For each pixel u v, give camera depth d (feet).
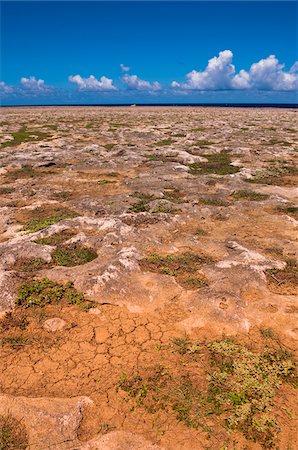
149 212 45.55
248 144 103.81
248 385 20.15
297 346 23.27
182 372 21.11
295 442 17.22
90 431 17.99
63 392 19.89
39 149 91.71
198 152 92.17
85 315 25.95
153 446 17.02
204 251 35.53
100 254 34.06
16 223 43.60
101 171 71.56
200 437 17.40
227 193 55.06
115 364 21.75
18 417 18.38
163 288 28.53
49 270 30.71
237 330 24.53
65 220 41.14
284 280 30.17
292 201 52.08
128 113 268.41
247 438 17.38
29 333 24.25
